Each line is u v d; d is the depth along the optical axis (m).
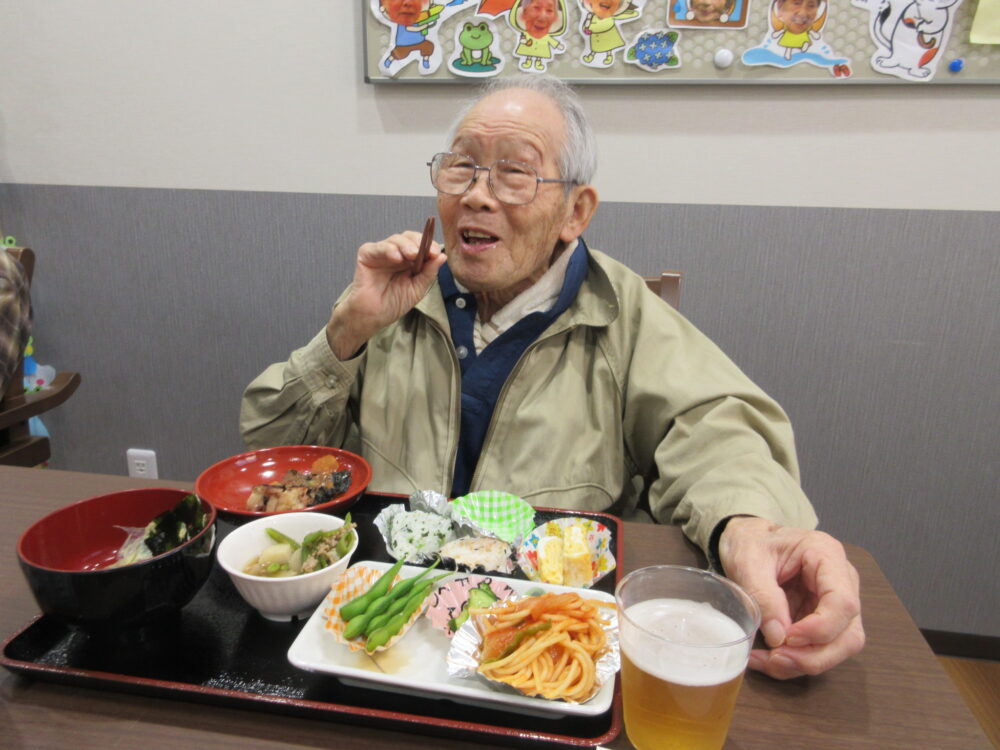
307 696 0.58
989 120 1.54
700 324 1.76
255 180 1.86
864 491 1.81
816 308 1.70
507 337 1.12
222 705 0.58
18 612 0.68
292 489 0.91
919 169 1.59
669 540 0.85
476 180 1.03
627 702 0.53
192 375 2.05
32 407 1.56
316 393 1.09
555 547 0.77
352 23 1.70
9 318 1.44
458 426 1.14
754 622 0.52
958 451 1.74
